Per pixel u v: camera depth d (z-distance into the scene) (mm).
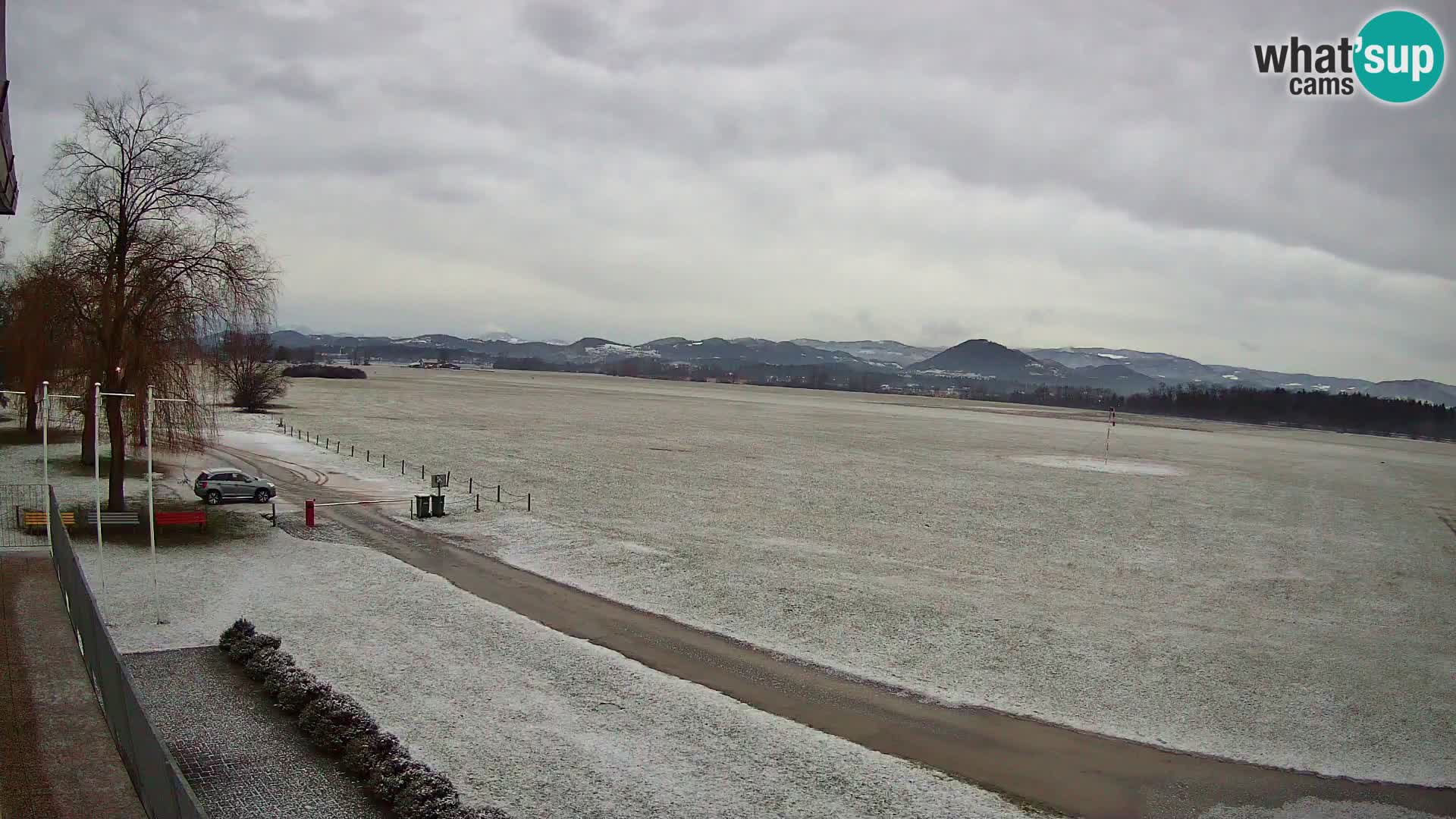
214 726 22500
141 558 38594
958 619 36000
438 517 52438
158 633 29219
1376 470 118750
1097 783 22422
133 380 44844
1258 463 120188
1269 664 32281
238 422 103438
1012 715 26547
